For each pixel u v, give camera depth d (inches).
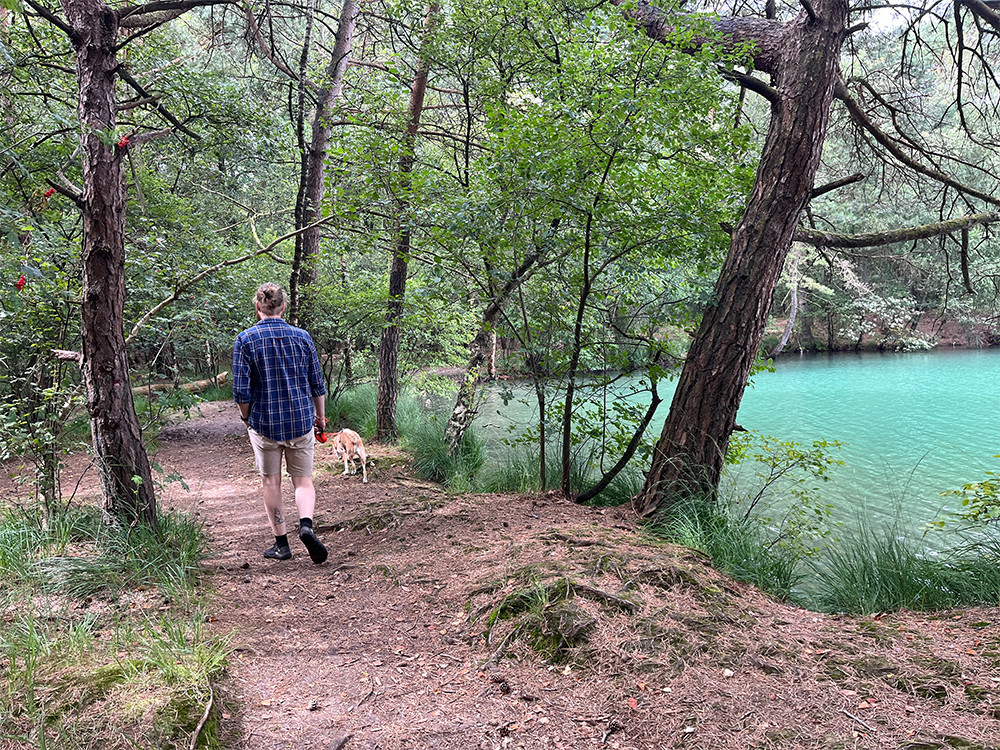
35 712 82.5
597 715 94.7
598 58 243.1
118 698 86.9
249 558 171.2
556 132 192.7
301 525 160.1
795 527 228.7
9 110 191.6
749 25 223.1
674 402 206.7
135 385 251.4
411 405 444.8
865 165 319.9
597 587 127.3
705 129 230.1
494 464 316.5
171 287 213.9
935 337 1248.8
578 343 213.9
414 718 95.0
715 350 200.1
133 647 103.8
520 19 289.3
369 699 100.1
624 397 225.1
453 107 358.6
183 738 81.4
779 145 197.0
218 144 246.1
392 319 368.5
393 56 377.7
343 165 237.8
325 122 325.1
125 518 151.6
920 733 84.9
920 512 307.6
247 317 340.8
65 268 187.9
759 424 553.3
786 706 93.2
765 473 375.9
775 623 124.0
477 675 108.0
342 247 261.6
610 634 113.4
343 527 201.5
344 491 264.5
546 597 124.3
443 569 155.3
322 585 150.2
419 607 135.5
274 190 583.8
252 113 241.6
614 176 205.8
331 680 105.7
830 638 116.0
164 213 387.2
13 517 155.5
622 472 249.4
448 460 317.1
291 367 159.9
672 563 144.0
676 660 105.7
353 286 446.6
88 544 149.8
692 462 200.2
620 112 187.3
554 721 94.0
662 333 236.8
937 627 122.8
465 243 211.6
